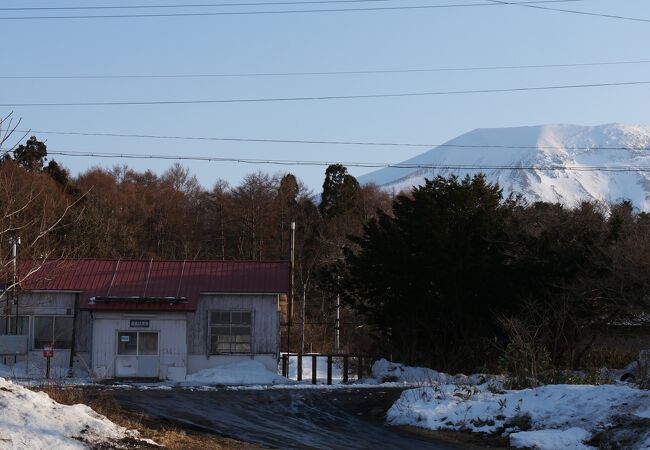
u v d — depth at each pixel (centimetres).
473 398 2058
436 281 3331
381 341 3650
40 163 5969
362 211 7619
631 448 1512
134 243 6731
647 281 2845
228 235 7419
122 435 1396
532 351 2350
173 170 8144
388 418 2058
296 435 1803
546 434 1675
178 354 3519
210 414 2091
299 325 5694
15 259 1731
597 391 1869
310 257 6781
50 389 1736
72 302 3594
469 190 3497
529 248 3238
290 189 7769
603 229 3269
